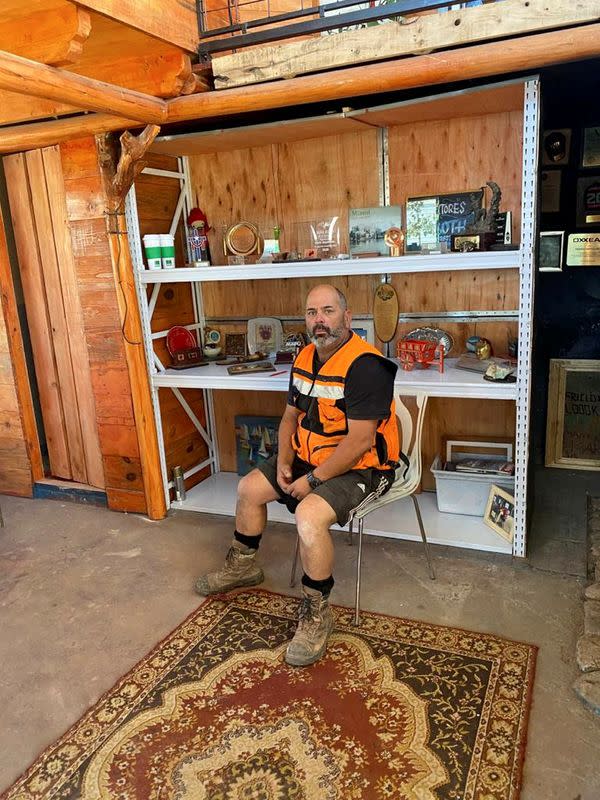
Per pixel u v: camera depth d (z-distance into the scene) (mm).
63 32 1925
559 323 3635
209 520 3258
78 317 3289
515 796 1557
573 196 3447
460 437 3248
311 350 2363
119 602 2520
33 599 2568
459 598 2418
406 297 3164
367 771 1651
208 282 3572
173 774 1677
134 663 2141
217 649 2188
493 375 2621
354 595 2471
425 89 2568
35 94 2023
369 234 3047
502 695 1896
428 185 2986
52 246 3254
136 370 3111
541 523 3008
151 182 3176
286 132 2848
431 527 2928
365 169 3068
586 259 3494
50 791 1647
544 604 2352
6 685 2062
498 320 3027
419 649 2129
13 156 3213
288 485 2305
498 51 2117
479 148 2867
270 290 3436
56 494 3633
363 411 2117
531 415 2686
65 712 1932
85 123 2799
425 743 1732
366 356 2164
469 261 2488
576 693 1884
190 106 2582
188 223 3328
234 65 2459
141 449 3207
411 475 2482
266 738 1778
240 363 3293
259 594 2527
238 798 1591
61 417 3568
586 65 2305
